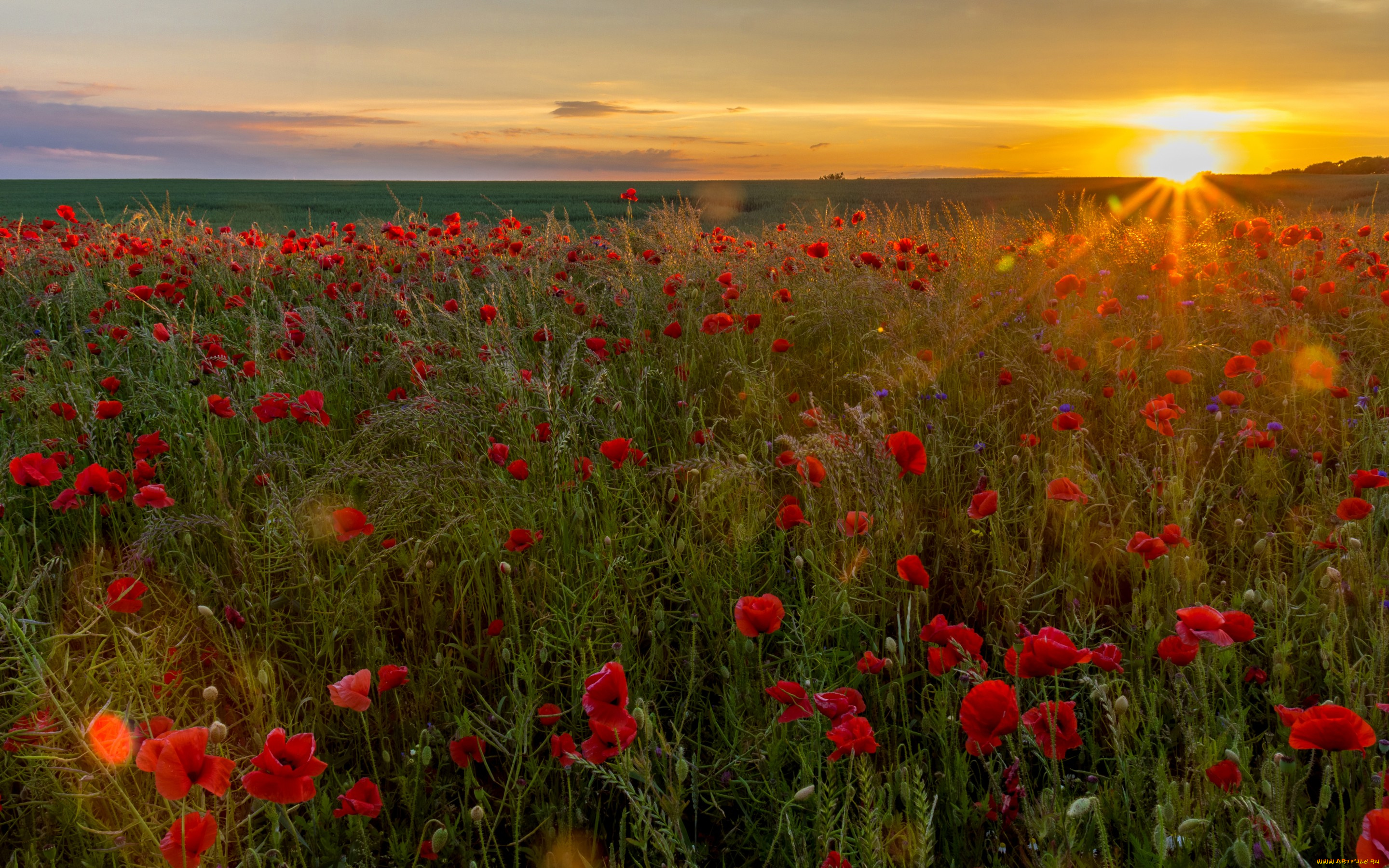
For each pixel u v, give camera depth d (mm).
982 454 3277
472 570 2541
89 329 4832
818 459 2355
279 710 2064
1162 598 2309
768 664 2242
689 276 6027
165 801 1686
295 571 2424
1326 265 5746
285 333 4137
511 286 5016
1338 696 1854
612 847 1693
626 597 2418
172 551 2539
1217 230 6746
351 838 1679
